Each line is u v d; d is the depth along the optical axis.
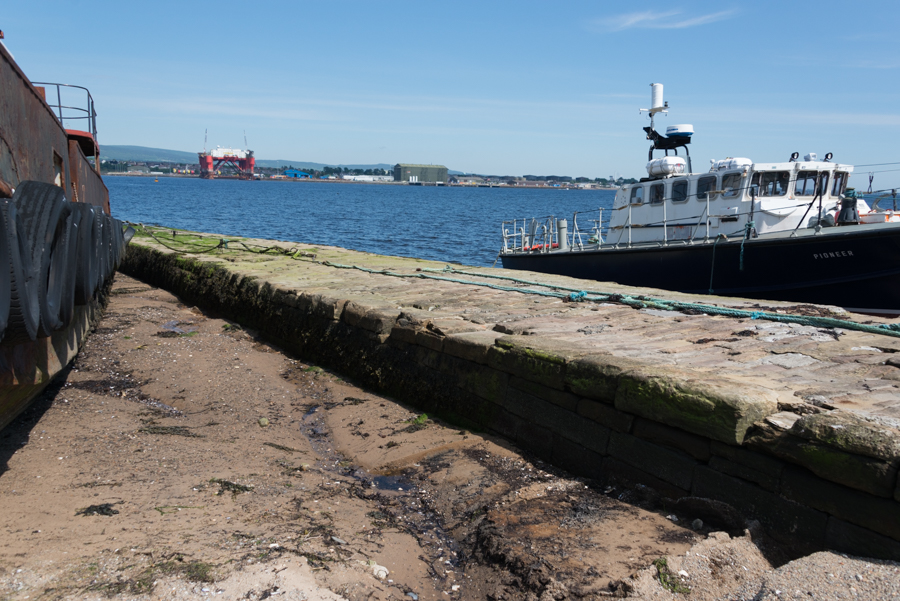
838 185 13.27
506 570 3.47
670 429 4.02
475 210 73.81
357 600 3.17
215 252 15.42
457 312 7.56
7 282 3.43
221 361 8.31
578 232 18.19
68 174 7.17
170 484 4.40
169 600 2.94
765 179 12.91
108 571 3.14
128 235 15.53
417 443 5.49
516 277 11.02
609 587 3.08
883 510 2.97
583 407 4.63
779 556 3.31
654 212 14.91
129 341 8.91
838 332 6.06
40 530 3.53
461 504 4.38
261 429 6.10
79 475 4.44
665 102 15.79
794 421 3.49
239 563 3.30
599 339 5.91
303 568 3.33
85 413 6.03
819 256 11.49
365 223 47.84
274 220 49.09
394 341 6.97
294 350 8.93
